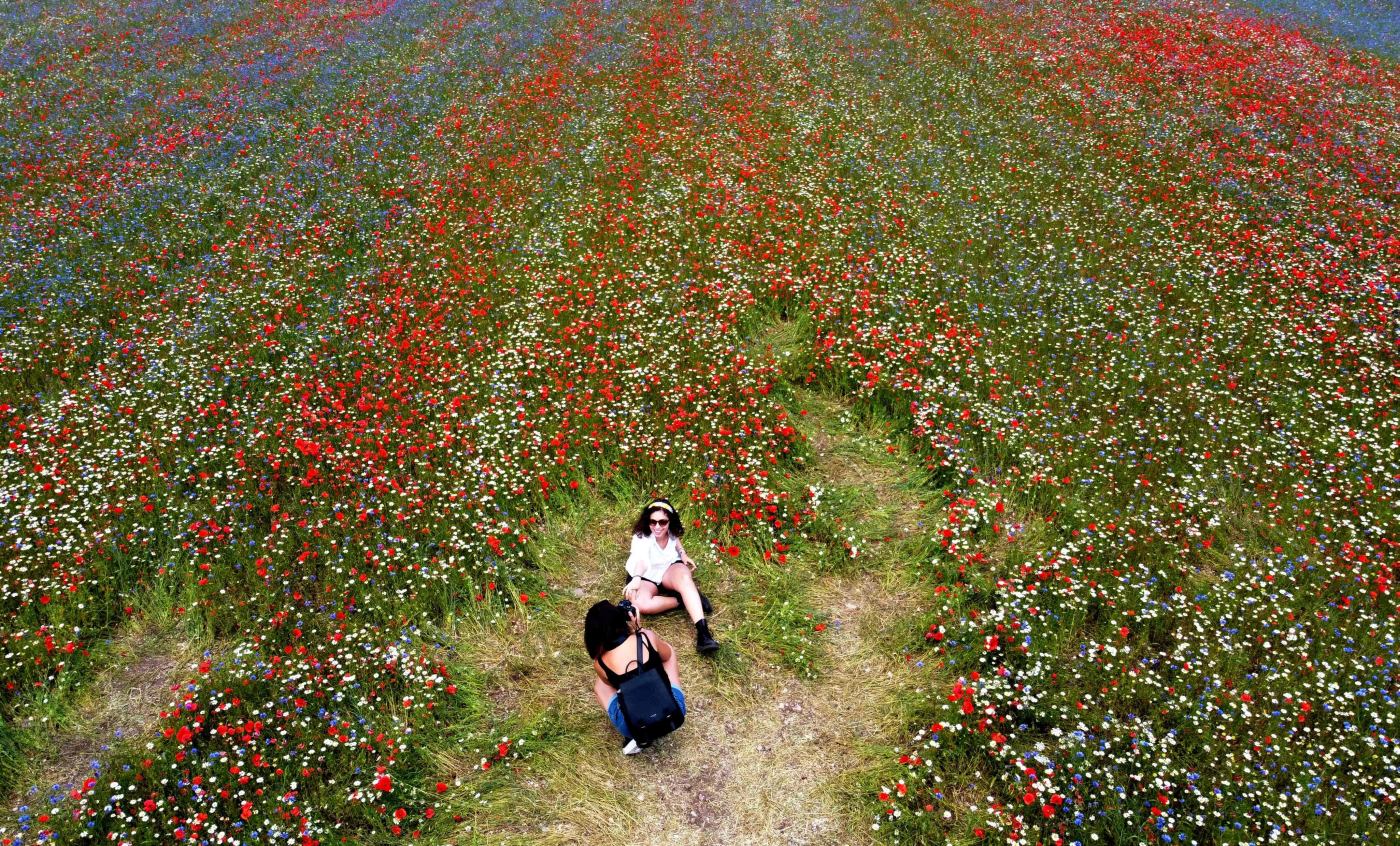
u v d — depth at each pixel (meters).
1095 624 7.74
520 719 7.00
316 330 12.16
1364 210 15.38
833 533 8.87
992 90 22.16
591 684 7.35
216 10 30.03
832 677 7.41
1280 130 19.17
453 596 8.03
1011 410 10.38
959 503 9.03
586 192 16.75
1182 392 10.79
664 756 6.76
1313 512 8.78
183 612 7.88
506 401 10.59
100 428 10.05
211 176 17.36
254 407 10.64
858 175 17.38
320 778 6.28
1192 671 7.06
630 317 12.49
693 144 18.81
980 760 6.52
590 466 9.68
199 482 9.24
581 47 25.59
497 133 19.48
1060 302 12.80
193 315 12.67
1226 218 15.30
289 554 8.34
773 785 6.53
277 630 7.49
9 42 25.67
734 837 6.18
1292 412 10.40
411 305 12.78
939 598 7.96
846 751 6.76
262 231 15.24
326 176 17.38
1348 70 23.28
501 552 8.34
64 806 6.11
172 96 21.70
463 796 6.38
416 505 8.93
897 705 7.08
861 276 13.30
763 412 10.34
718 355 11.62
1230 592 7.82
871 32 27.12
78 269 13.88
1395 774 6.26
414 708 6.88
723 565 8.48
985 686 6.88
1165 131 19.16
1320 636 7.39
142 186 16.84
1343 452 9.59
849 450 10.27
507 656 7.58
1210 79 22.36
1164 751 6.32
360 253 14.55
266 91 22.08
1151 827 5.88
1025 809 6.11
